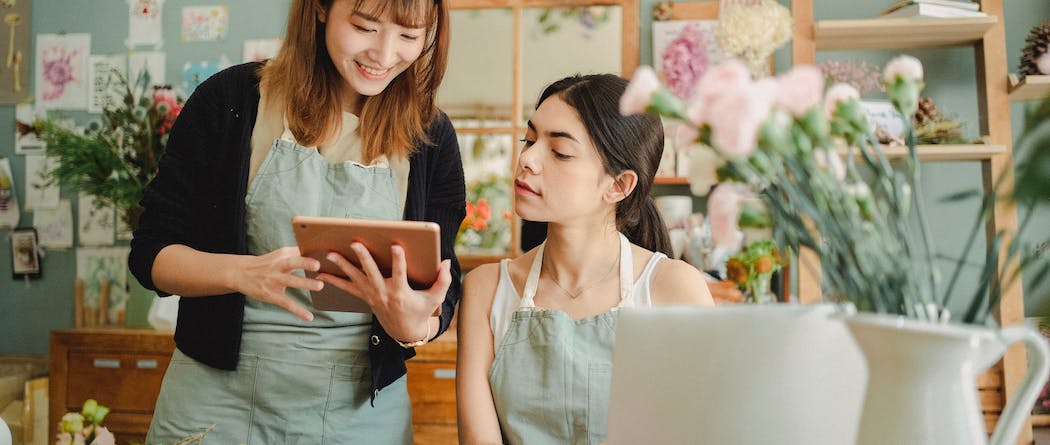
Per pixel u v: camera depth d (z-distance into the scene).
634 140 1.13
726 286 2.69
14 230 3.59
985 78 2.85
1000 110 2.82
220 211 1.28
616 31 3.15
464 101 3.21
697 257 2.90
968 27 2.79
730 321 0.66
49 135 3.07
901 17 2.81
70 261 3.55
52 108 3.59
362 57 1.20
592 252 1.19
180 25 3.52
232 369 1.26
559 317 1.13
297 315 1.18
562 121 1.12
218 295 1.26
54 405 2.85
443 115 1.45
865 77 2.93
